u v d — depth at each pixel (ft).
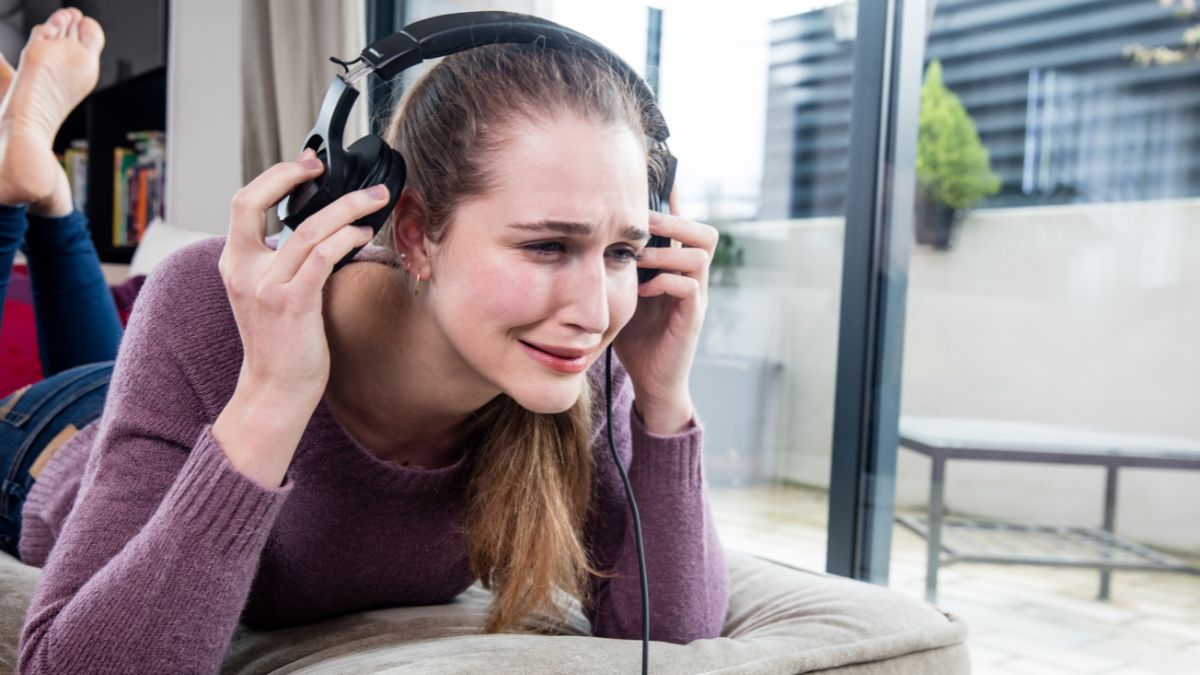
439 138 2.18
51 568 2.36
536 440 2.82
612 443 2.56
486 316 2.10
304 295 2.16
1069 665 7.27
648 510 2.93
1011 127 12.31
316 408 2.56
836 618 2.74
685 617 2.89
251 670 2.75
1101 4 11.64
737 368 12.20
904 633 2.64
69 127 11.41
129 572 2.15
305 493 2.65
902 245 6.71
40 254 5.26
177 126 9.93
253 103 9.41
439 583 3.14
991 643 7.71
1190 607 8.38
